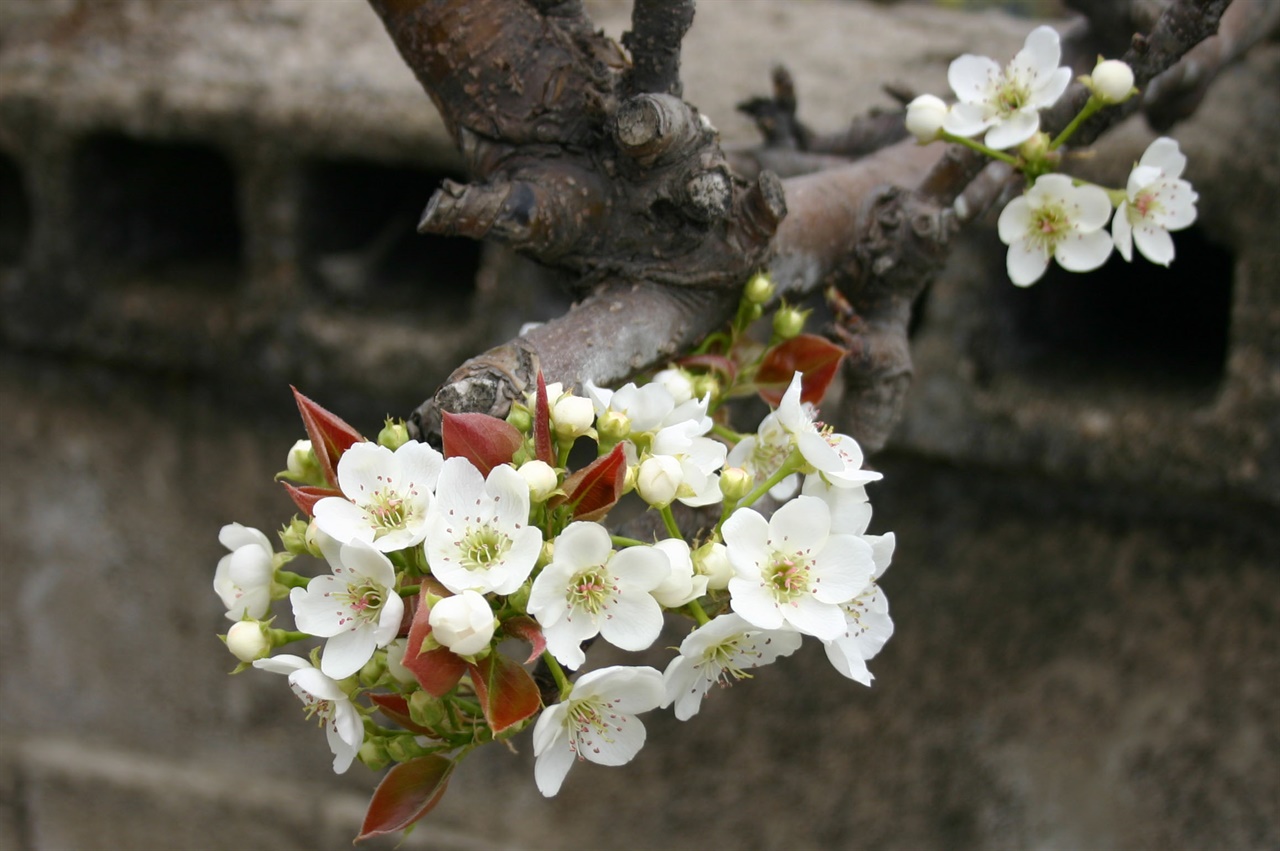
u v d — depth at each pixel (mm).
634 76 915
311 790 1861
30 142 1665
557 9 924
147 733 1927
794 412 853
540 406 819
